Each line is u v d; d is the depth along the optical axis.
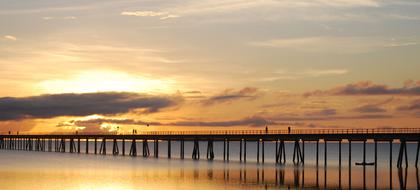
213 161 128.12
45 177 87.50
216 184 79.50
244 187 76.88
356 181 84.25
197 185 78.38
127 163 118.69
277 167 107.94
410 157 191.62
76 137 176.12
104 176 89.31
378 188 77.44
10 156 151.25
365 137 103.81
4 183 79.31
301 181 83.69
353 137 105.12
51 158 139.88
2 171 97.06
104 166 109.50
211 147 136.75
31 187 75.56
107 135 164.38
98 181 82.56
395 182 83.62
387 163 134.25
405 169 103.00
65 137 180.12
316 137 110.12
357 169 103.50
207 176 89.38
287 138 115.00
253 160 145.38
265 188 76.19
